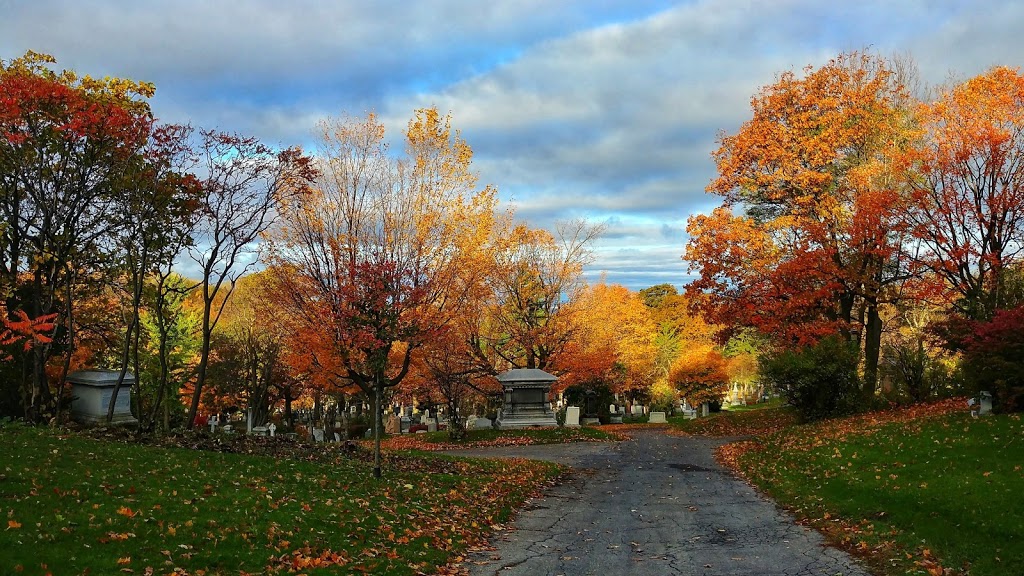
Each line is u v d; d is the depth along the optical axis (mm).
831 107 32438
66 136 16484
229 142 17125
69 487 10070
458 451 27938
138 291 17891
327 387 29656
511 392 36188
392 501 12922
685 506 14500
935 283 29656
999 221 28672
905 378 30969
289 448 18031
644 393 63594
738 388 75812
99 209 18578
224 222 17859
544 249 38281
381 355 16172
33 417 16797
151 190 17031
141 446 14766
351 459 18031
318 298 18734
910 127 32344
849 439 20281
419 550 10000
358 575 8438
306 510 10945
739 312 32219
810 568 9492
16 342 19234
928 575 8688
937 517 11109
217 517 9703
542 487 17359
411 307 18359
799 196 32719
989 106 28359
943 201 29281
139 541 8227
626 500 15367
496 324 39531
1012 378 19719
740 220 32938
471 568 9664
